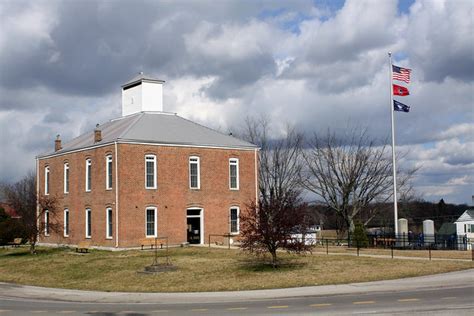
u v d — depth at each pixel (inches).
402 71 1931.6
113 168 1979.6
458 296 840.3
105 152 2033.7
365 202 2773.1
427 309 716.7
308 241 2082.9
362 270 1216.2
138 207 1980.8
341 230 2888.8
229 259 1529.3
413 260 1373.0
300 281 1101.7
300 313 724.0
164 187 2044.8
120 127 2219.5
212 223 2143.2
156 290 1102.4
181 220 2066.9
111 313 803.4
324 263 1359.5
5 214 3065.9
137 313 792.9
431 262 1317.7
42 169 2506.2
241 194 2228.1
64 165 2321.6
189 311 794.2
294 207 1349.7
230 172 2219.5
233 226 2193.7
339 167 2765.7
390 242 1892.2
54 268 1593.3
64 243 2283.5
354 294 918.4
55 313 819.4
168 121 2268.7
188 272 1320.1
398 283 1019.3
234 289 1053.2
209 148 2167.8
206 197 2137.1
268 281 1126.4
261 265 1357.0
